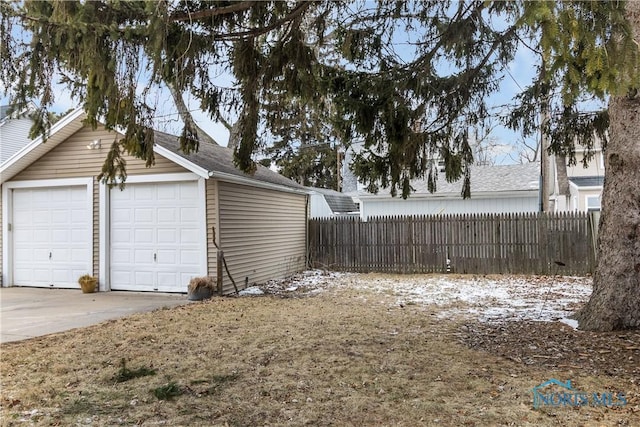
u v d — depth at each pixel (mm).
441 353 4969
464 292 9258
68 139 9961
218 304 8094
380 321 6617
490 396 3746
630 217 5551
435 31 6273
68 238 10102
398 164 6711
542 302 7988
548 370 4359
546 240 11508
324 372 4391
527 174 16469
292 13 5152
